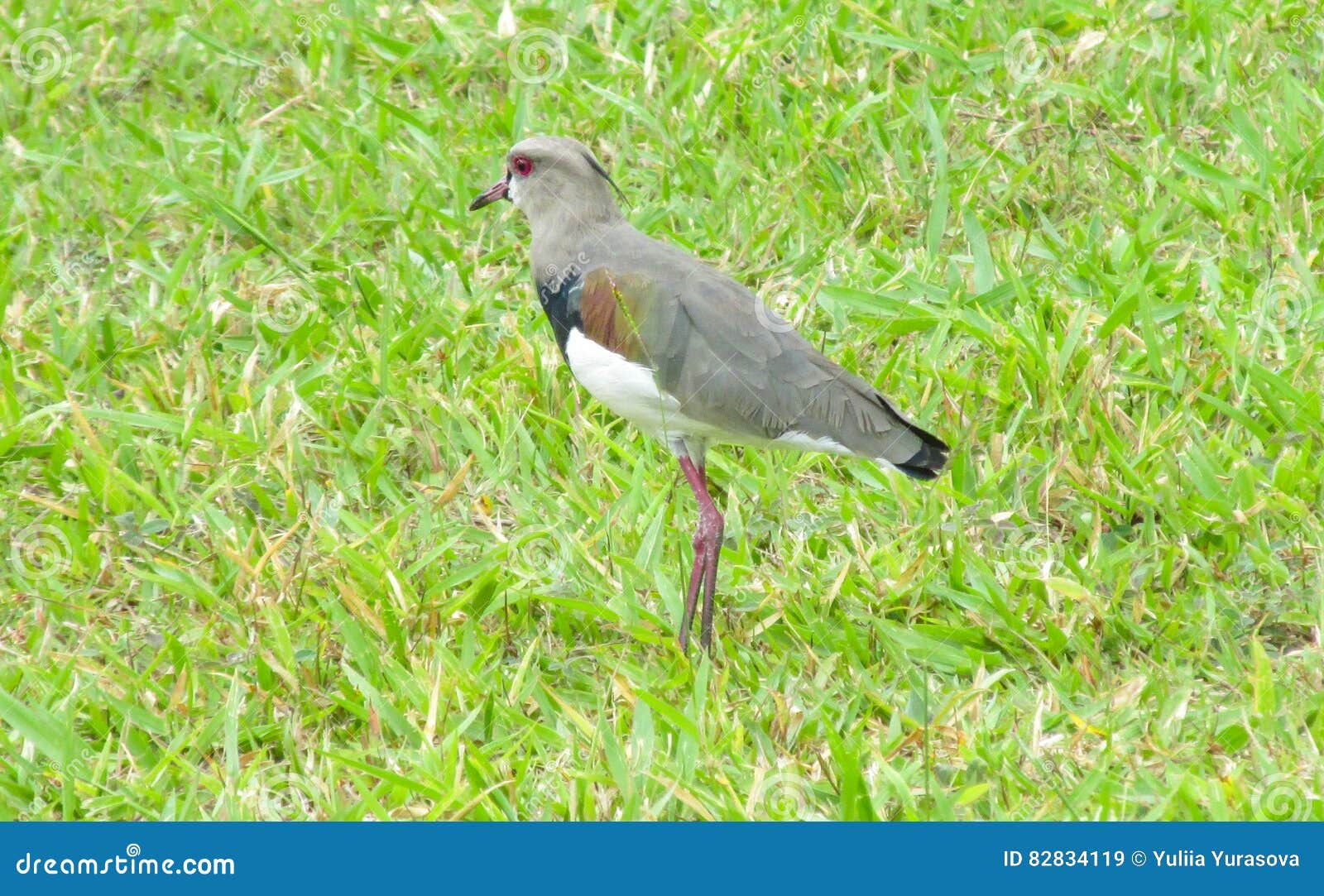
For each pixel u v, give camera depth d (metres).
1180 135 14.93
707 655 9.48
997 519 10.74
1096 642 9.88
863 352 12.41
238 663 9.68
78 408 11.07
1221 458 11.29
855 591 10.23
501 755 9.10
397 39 16.42
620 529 10.74
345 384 11.91
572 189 10.51
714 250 13.48
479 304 12.73
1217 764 8.90
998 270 13.43
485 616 10.14
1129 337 12.24
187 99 15.54
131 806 8.59
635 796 8.48
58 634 10.03
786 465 11.56
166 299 12.91
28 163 14.49
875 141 14.80
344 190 14.12
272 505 10.91
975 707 9.26
